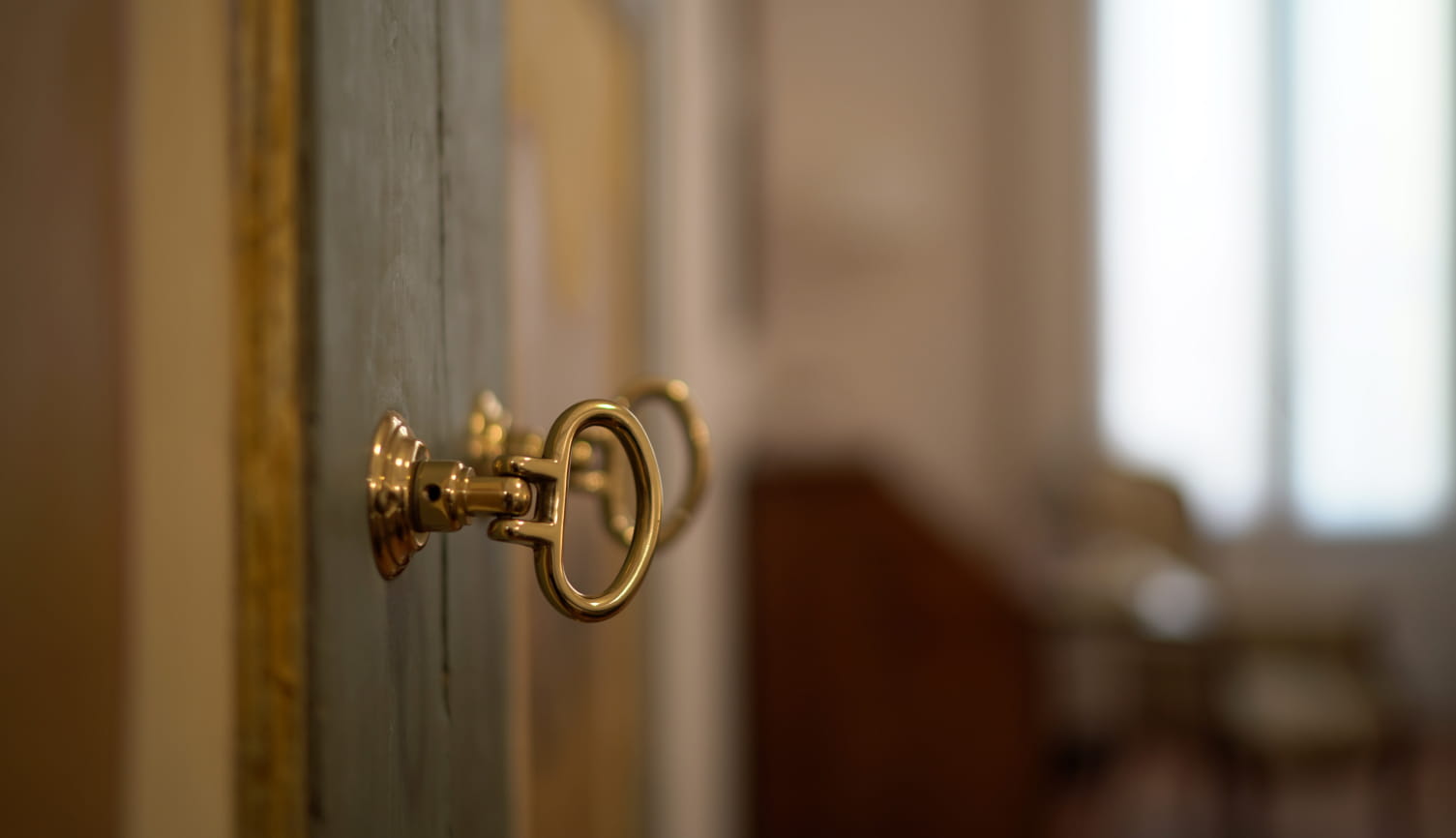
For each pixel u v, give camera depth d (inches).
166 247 20.4
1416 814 114.1
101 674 19.8
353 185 20.7
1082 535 125.8
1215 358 146.6
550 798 35.9
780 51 148.2
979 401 149.3
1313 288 146.6
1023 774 81.5
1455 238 145.2
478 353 25.1
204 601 20.5
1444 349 146.2
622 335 52.9
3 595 18.7
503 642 26.1
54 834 19.3
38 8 19.1
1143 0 146.1
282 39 20.2
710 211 77.7
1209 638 93.8
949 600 82.1
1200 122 145.9
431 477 21.4
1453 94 144.4
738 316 99.3
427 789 22.7
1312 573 148.5
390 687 21.6
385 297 21.5
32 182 19.0
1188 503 118.0
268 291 20.2
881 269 147.3
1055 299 147.6
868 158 147.8
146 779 20.3
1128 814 118.5
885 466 88.9
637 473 22.0
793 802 82.7
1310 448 147.8
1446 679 148.7
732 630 83.1
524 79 32.5
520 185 31.9
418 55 22.5
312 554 20.4
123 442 20.1
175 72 20.3
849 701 83.0
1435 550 148.3
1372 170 145.8
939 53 148.0
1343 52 145.3
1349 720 90.0
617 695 51.1
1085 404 147.6
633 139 55.3
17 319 18.8
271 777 20.4
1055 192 146.9
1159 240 146.8
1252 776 95.6
